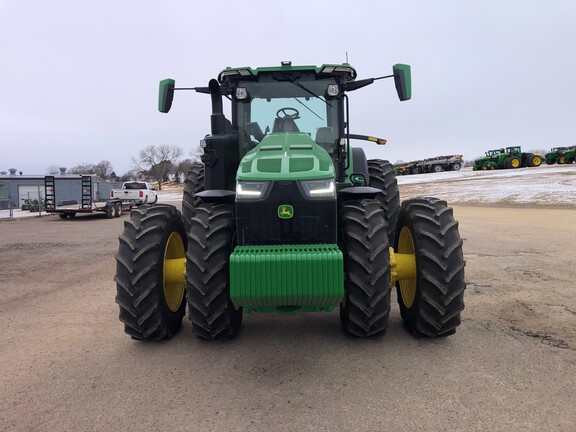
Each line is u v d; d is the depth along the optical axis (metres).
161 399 3.01
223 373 3.38
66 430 2.66
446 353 3.66
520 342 3.87
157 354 3.79
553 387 3.05
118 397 3.05
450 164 53.72
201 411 2.84
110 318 4.90
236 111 4.94
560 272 6.65
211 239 3.75
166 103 4.92
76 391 3.15
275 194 3.63
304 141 4.23
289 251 3.38
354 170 5.89
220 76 4.89
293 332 4.25
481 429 2.57
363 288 3.66
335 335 4.14
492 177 36.69
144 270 3.84
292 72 4.90
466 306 4.96
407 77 4.70
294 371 3.38
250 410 2.84
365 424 2.65
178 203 35.72
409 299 4.21
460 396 2.95
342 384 3.16
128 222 4.06
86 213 23.78
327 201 3.63
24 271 7.83
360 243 3.70
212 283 3.70
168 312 4.09
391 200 6.36
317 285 3.29
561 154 45.62
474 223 14.02
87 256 9.57
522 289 5.68
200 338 4.09
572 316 4.55
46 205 22.53
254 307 3.48
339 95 4.93
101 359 3.71
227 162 4.54
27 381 3.33
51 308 5.37
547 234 11.19
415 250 3.93
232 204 4.19
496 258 7.89
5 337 4.34
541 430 2.55
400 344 3.87
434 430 2.58
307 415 2.76
